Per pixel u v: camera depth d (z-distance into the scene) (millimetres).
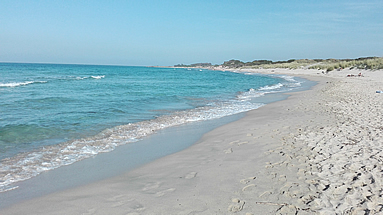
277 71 64688
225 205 3344
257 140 6375
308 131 6914
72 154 5816
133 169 4910
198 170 4660
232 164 4844
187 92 19547
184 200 3529
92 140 6910
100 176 4586
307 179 3990
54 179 4480
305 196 3473
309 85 24828
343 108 10219
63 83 26375
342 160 4664
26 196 3842
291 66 70062
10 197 3818
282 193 3592
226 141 6547
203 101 14766
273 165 4652
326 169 4309
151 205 3432
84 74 49594
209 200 3494
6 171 4828
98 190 3988
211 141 6688
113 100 14203
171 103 13828
